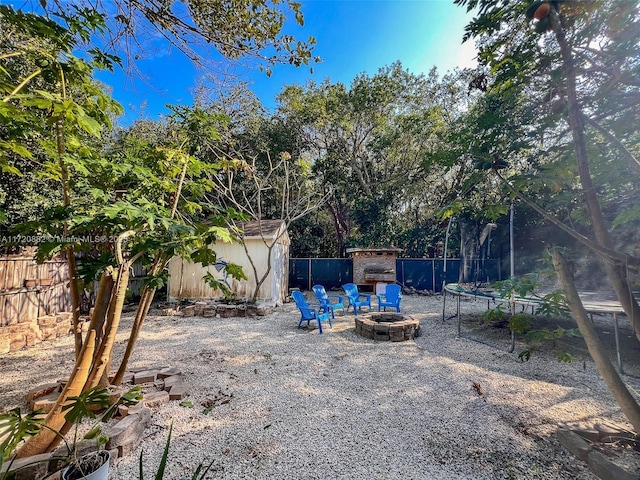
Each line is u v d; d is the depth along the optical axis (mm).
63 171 2535
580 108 1731
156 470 2207
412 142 14523
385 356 4930
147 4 2939
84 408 1891
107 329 2324
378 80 13484
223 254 9773
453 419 2959
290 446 2525
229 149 11258
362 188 15930
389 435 2688
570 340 5484
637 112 1968
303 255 16750
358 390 3629
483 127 2088
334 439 2627
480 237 8867
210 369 4312
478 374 4137
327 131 15188
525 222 9156
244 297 9578
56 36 2189
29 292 5598
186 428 2787
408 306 9742
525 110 2096
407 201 16672
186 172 3508
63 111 2033
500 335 6230
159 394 3301
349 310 9156
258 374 4141
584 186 1665
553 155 2221
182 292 9695
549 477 2154
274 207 15461
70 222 2264
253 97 12500
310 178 15312
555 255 1919
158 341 5746
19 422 1797
